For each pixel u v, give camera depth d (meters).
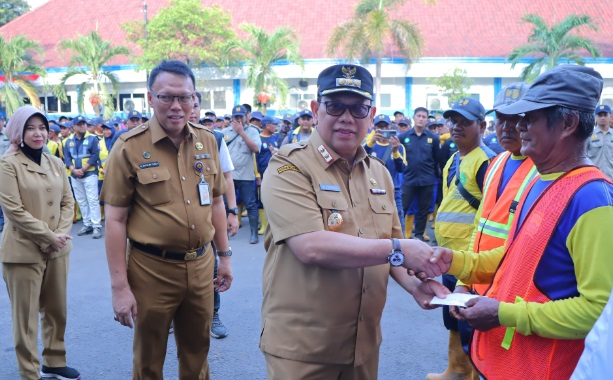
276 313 2.18
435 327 4.80
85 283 6.20
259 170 9.13
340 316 2.10
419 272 2.05
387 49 25.78
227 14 27.34
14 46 26.28
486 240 2.60
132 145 2.89
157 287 2.96
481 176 3.45
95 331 4.76
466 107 3.63
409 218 8.41
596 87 1.76
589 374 1.21
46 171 3.80
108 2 34.75
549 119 1.77
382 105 26.64
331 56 24.19
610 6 30.70
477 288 2.61
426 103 26.45
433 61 25.80
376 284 2.18
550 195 1.78
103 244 8.39
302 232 2.00
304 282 2.11
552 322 1.67
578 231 1.66
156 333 3.03
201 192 3.04
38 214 3.70
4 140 8.54
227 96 27.97
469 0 31.30
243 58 25.89
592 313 1.60
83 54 26.66
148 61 26.23
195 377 3.26
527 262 1.80
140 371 3.06
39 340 4.64
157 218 2.91
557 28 23.28
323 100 2.14
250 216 8.26
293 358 2.11
